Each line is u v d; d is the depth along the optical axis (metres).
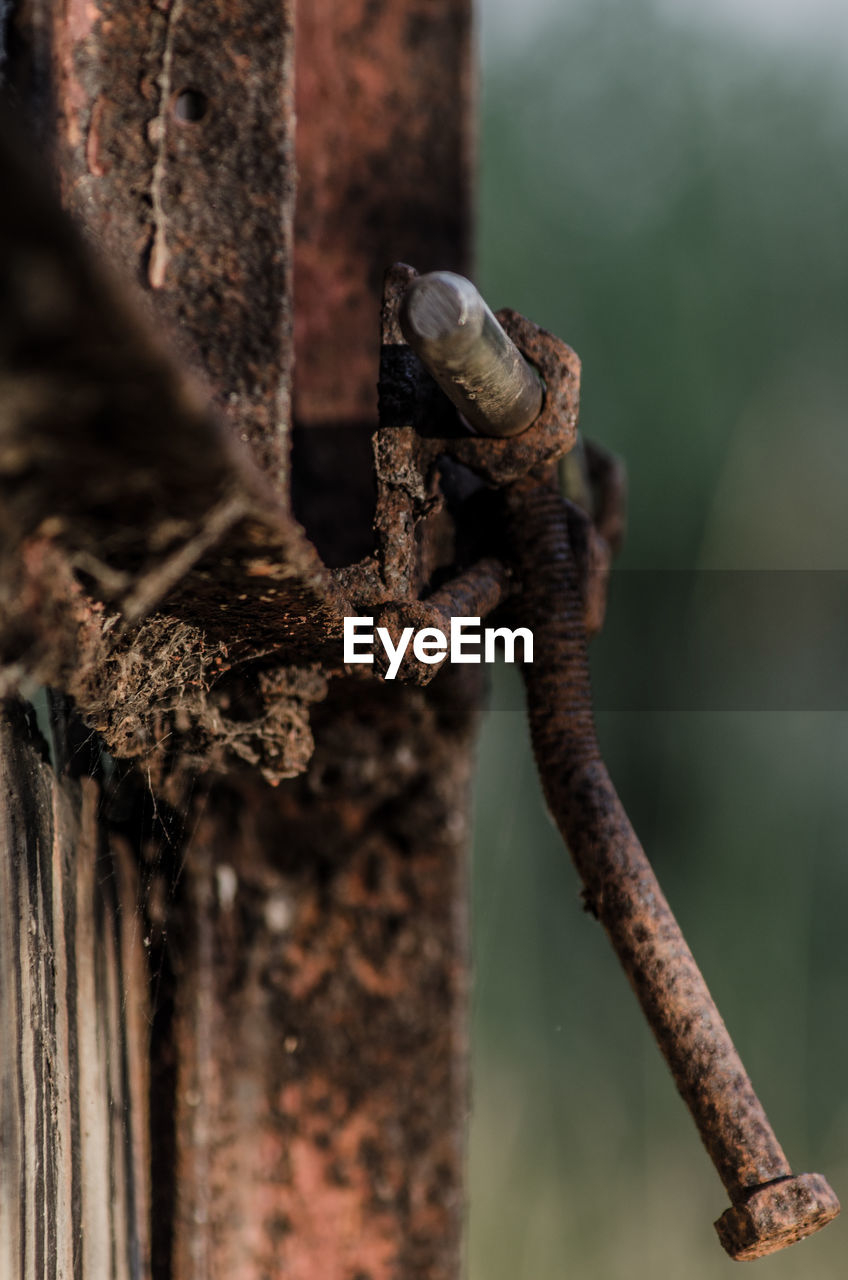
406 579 0.53
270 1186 0.59
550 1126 1.38
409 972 0.61
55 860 0.53
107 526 0.46
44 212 0.31
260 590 0.49
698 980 0.54
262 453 0.54
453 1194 0.60
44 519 0.46
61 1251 0.52
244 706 0.54
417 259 0.64
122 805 0.56
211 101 0.54
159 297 0.54
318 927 0.60
